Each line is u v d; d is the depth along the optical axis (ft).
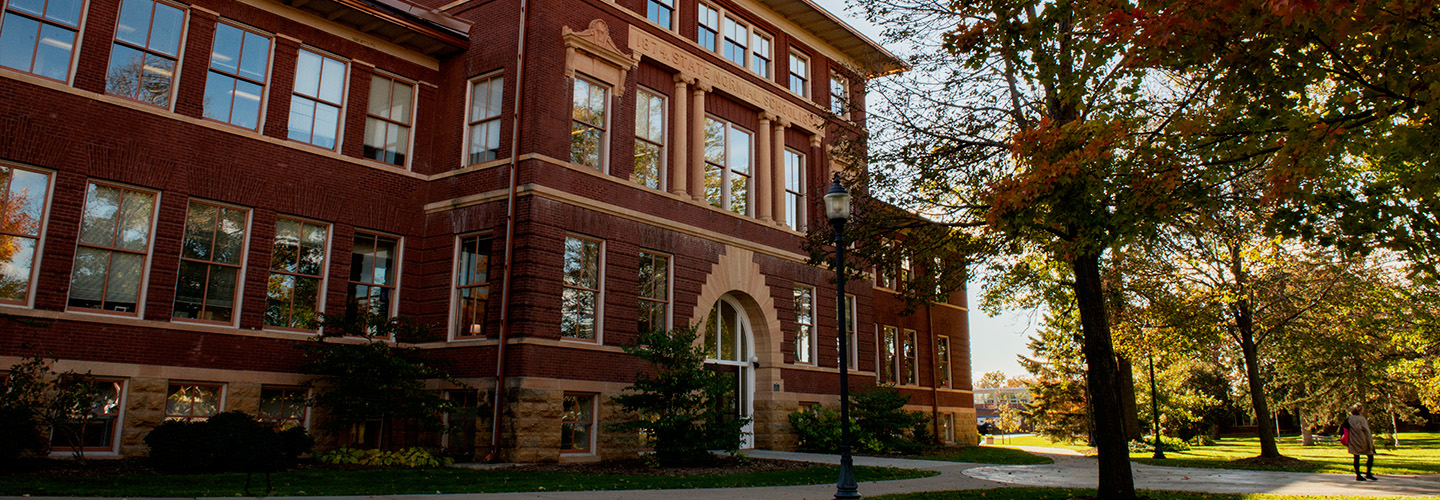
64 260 52.44
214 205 59.57
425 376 61.21
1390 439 148.56
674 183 75.31
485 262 65.92
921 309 113.50
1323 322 84.79
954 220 52.44
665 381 59.00
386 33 69.21
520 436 59.41
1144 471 69.31
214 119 60.44
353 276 65.72
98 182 54.85
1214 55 31.12
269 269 61.05
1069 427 147.13
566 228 65.41
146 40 58.03
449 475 48.47
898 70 54.49
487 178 66.64
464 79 70.95
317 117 65.77
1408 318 84.99
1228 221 60.39
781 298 83.76
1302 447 136.05
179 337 56.24
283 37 64.34
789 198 88.89
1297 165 29.30
